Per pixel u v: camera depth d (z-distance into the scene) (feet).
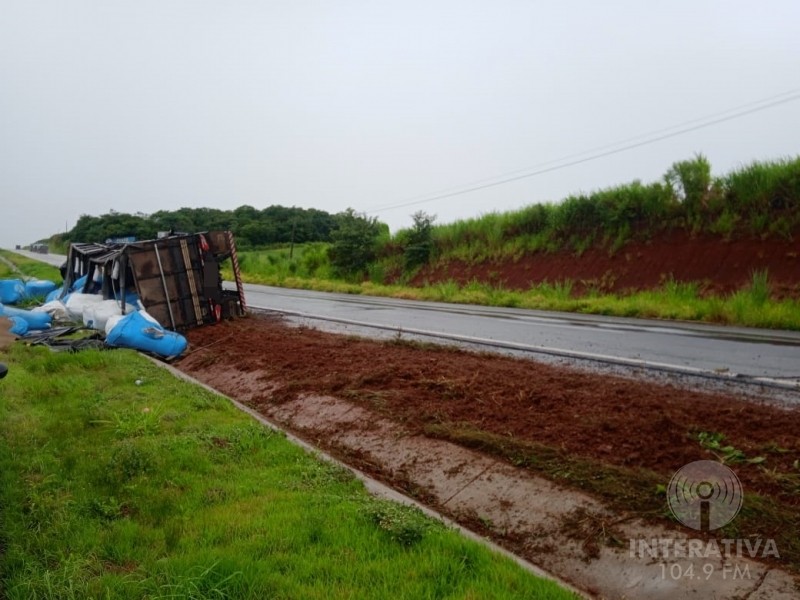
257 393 28.04
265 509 14.07
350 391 24.53
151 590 10.67
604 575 12.05
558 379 24.13
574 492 14.47
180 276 46.03
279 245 215.92
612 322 45.85
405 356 30.22
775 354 29.96
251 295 82.94
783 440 16.34
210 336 43.16
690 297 53.47
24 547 12.37
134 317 38.37
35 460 17.21
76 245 61.36
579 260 71.00
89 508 14.37
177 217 231.50
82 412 22.02
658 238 65.10
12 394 24.66
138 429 19.95
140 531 13.23
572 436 17.75
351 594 10.48
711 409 19.22
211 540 12.64
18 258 193.06
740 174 61.11
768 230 55.47
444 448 18.19
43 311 48.98
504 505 15.03
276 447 18.79
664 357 29.32
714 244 59.21
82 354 32.42
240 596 10.55
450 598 10.37
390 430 20.36
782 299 48.11
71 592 10.52
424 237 95.45
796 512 12.74
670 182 66.28
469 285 77.51
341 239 109.19
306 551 12.12
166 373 30.12
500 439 17.69
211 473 16.60
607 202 71.46
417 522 13.07
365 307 61.26
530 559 13.07
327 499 14.60
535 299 61.67
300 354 32.99
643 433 17.38
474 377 24.75
